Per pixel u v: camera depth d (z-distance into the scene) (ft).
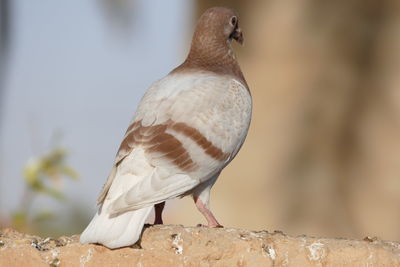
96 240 24.31
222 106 28.94
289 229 54.08
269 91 54.13
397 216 55.11
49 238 25.73
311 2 53.93
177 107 28.07
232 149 28.99
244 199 54.08
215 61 31.50
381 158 55.11
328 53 54.03
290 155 54.13
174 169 26.84
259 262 24.68
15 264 24.64
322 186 54.49
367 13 54.34
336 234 54.54
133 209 24.93
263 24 54.19
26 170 34.22
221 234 25.11
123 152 26.78
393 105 54.70
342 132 54.60
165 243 24.73
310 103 54.19
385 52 54.85
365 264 24.86
